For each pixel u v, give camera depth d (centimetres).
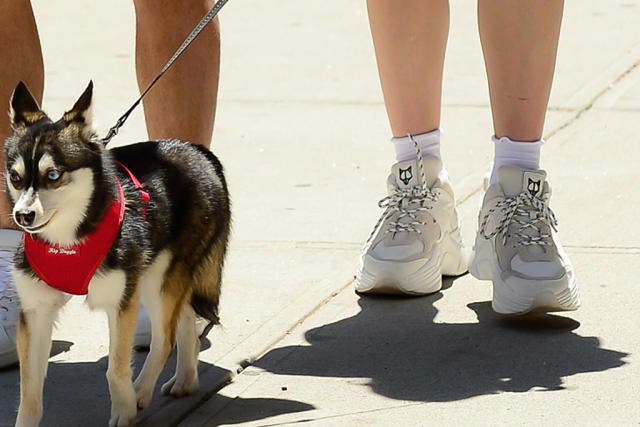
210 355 851
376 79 1716
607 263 1001
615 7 2100
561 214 1128
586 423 722
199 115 898
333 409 757
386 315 919
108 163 708
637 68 1689
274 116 1542
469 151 1361
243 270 1018
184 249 764
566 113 1483
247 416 754
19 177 677
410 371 814
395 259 939
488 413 741
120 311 715
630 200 1161
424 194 951
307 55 1856
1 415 762
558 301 877
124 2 2270
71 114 702
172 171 765
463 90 1628
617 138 1373
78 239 686
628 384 777
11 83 891
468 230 1095
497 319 903
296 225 1136
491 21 892
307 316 923
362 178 1285
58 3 2256
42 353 724
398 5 923
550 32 888
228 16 2130
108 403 780
